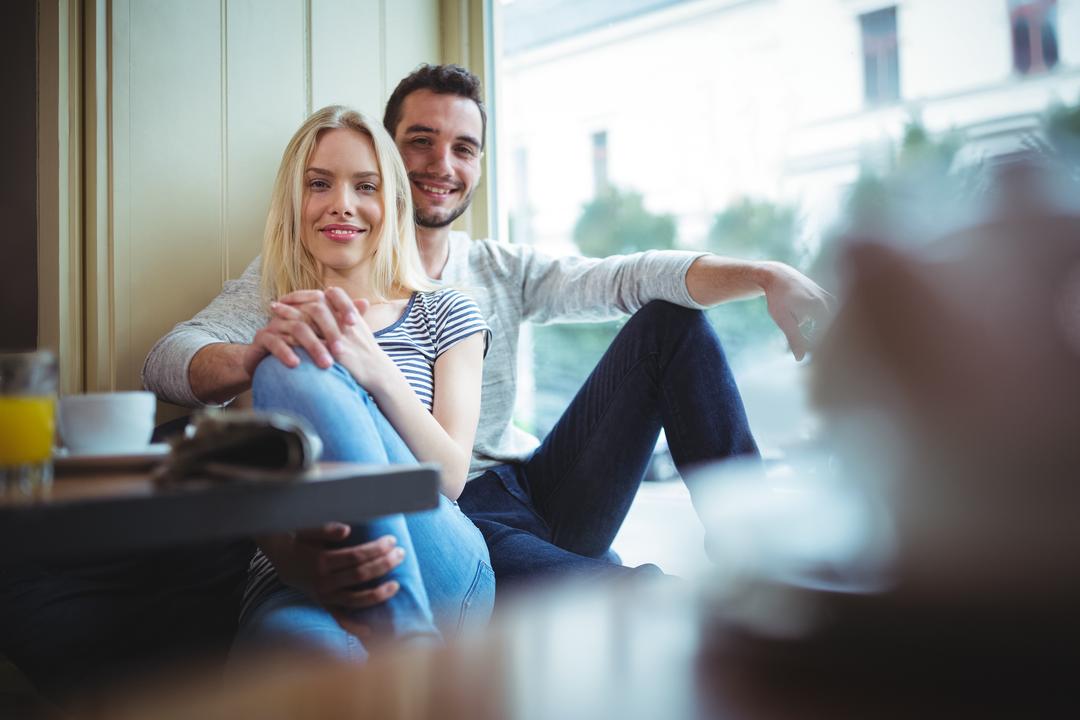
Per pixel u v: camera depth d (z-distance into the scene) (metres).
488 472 1.85
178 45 2.04
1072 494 0.33
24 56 1.95
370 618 1.00
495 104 2.64
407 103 2.04
